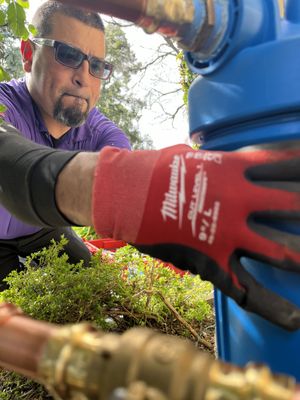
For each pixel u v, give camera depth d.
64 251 1.84
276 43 0.54
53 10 1.88
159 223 0.55
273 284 0.58
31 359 0.37
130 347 0.33
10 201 0.72
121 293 1.12
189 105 0.69
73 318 1.03
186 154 0.57
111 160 0.60
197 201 0.54
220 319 0.72
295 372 0.57
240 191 0.53
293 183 0.54
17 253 2.07
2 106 1.08
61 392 0.36
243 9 0.57
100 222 0.58
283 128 0.56
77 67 1.91
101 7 0.56
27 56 2.04
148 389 0.30
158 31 0.59
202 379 0.31
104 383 0.33
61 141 2.17
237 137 0.60
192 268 0.58
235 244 0.53
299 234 0.55
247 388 0.30
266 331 0.60
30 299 1.03
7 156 0.75
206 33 0.58
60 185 0.64
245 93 0.57
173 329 1.17
